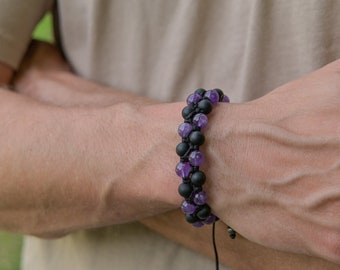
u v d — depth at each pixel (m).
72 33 0.58
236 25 0.53
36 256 0.62
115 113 0.51
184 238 0.53
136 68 0.57
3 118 0.52
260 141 0.48
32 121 0.52
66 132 0.51
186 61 0.55
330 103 0.47
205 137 0.48
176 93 0.56
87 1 0.56
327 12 0.50
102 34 0.57
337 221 0.46
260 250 0.50
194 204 0.48
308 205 0.47
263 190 0.47
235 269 0.52
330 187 0.46
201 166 0.48
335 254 0.46
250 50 0.53
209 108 0.48
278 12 0.52
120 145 0.50
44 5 0.58
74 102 0.55
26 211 0.52
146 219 0.53
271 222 0.48
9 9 0.56
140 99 0.55
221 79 0.55
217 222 0.51
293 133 0.47
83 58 0.59
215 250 0.50
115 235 0.56
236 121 0.48
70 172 0.50
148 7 0.55
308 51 0.51
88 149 0.50
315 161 0.47
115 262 0.56
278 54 0.52
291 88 0.49
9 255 1.18
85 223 0.52
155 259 0.55
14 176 0.51
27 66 0.59
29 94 0.58
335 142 0.46
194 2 0.53
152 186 0.49
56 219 0.52
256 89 0.54
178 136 0.49
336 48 0.51
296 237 0.47
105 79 0.58
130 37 0.56
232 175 0.48
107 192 0.50
